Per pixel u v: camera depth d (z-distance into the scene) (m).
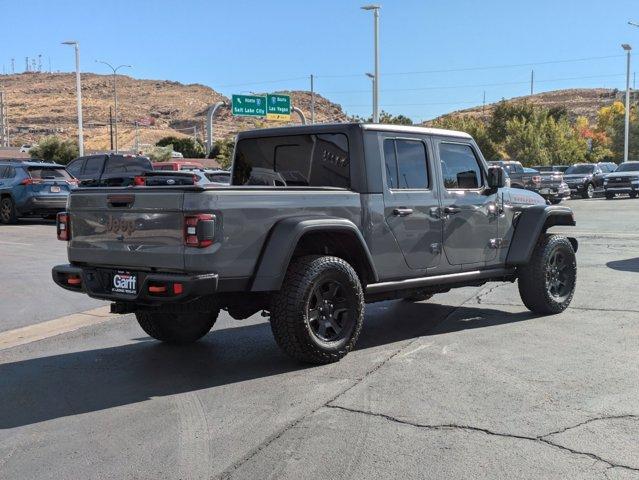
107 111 192.00
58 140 61.94
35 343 6.86
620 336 6.56
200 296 5.02
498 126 61.22
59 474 3.75
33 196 19.22
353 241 5.83
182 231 4.98
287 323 5.42
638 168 33.66
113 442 4.19
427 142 6.58
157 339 6.71
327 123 6.28
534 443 4.00
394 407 4.64
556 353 5.97
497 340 6.48
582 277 10.12
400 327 7.20
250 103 43.91
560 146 57.19
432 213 6.52
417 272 6.46
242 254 5.15
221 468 3.77
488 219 7.12
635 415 4.43
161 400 4.98
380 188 6.09
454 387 5.05
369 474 3.64
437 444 4.01
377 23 36.00
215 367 5.83
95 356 6.31
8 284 10.16
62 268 5.88
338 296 5.80
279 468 3.74
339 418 4.46
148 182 8.14
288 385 5.20
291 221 5.35
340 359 5.83
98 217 5.57
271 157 6.84
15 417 4.68
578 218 21.11
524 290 7.59
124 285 5.38
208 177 17.45
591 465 3.70
